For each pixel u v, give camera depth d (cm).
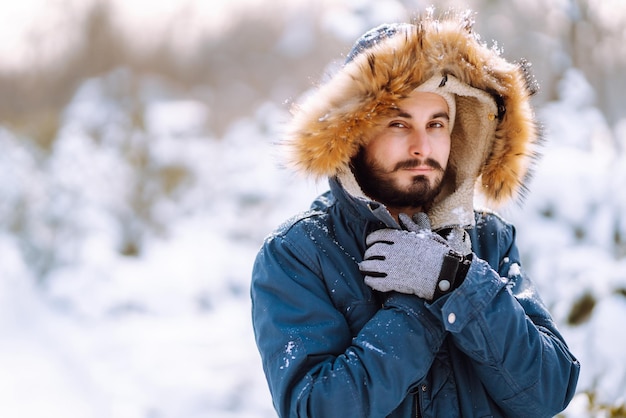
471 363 179
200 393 495
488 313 169
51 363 556
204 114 1071
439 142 185
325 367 169
